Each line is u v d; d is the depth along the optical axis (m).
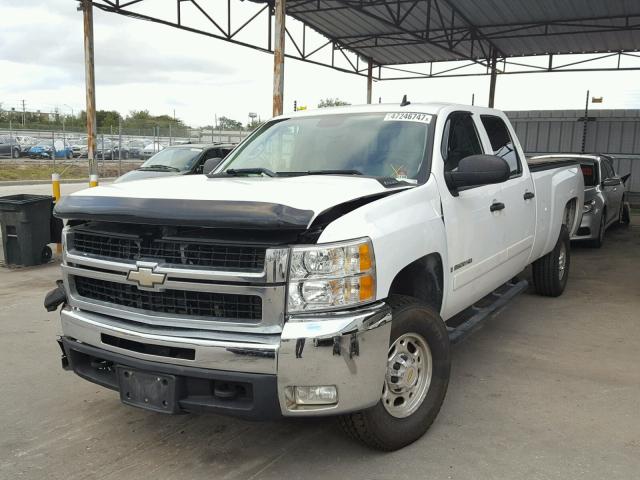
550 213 6.21
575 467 3.33
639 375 4.70
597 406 4.12
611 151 20.17
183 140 34.78
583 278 8.27
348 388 2.97
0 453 3.57
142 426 3.91
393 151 4.18
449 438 3.67
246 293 2.95
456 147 4.49
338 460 3.44
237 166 4.64
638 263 9.43
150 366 3.10
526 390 4.40
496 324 6.03
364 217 3.15
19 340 5.62
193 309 3.10
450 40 19.94
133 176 11.98
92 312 3.45
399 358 3.45
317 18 19.33
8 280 8.14
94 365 3.49
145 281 3.11
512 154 5.45
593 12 17.81
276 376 2.89
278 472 3.32
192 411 3.08
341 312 2.97
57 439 3.75
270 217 2.81
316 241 2.96
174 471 3.36
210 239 3.00
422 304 3.52
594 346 5.38
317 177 3.83
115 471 3.36
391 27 19.56
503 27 19.75
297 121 4.86
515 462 3.38
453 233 4.00
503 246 4.94
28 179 27.05
